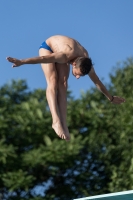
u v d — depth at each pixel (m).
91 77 19.08
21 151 36.97
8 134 36.19
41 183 36.41
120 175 34.53
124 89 38.19
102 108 37.25
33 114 36.56
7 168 35.22
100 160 36.25
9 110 37.88
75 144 34.88
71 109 36.97
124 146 35.66
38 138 36.66
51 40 18.44
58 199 36.62
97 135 36.50
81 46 18.16
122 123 35.75
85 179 36.47
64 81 18.88
